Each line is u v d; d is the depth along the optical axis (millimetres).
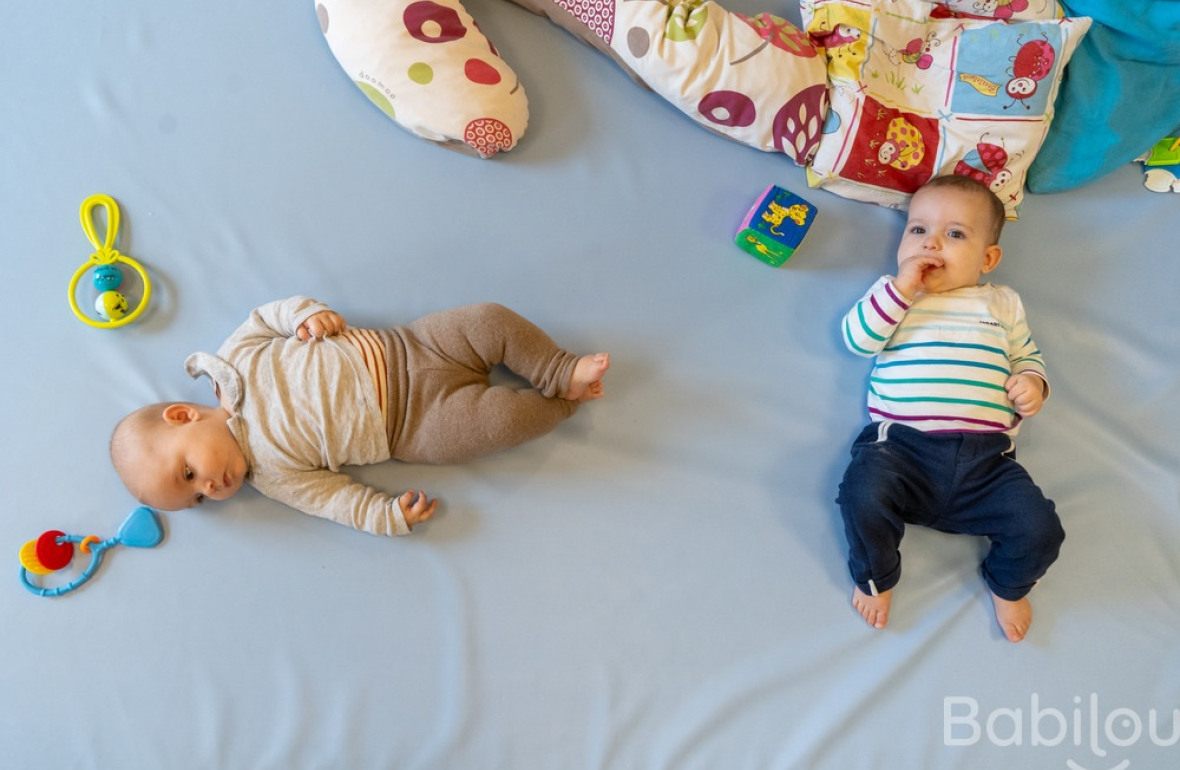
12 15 1323
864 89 1247
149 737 1160
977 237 1186
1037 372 1175
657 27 1227
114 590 1189
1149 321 1293
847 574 1231
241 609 1191
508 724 1179
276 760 1158
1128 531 1246
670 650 1201
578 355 1260
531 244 1284
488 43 1281
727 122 1280
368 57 1229
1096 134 1275
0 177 1271
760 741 1175
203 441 1109
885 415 1216
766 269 1299
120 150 1281
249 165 1285
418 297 1261
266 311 1178
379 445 1170
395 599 1204
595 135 1322
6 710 1154
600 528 1229
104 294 1209
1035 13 1268
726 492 1246
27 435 1211
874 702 1185
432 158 1299
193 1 1331
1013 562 1152
